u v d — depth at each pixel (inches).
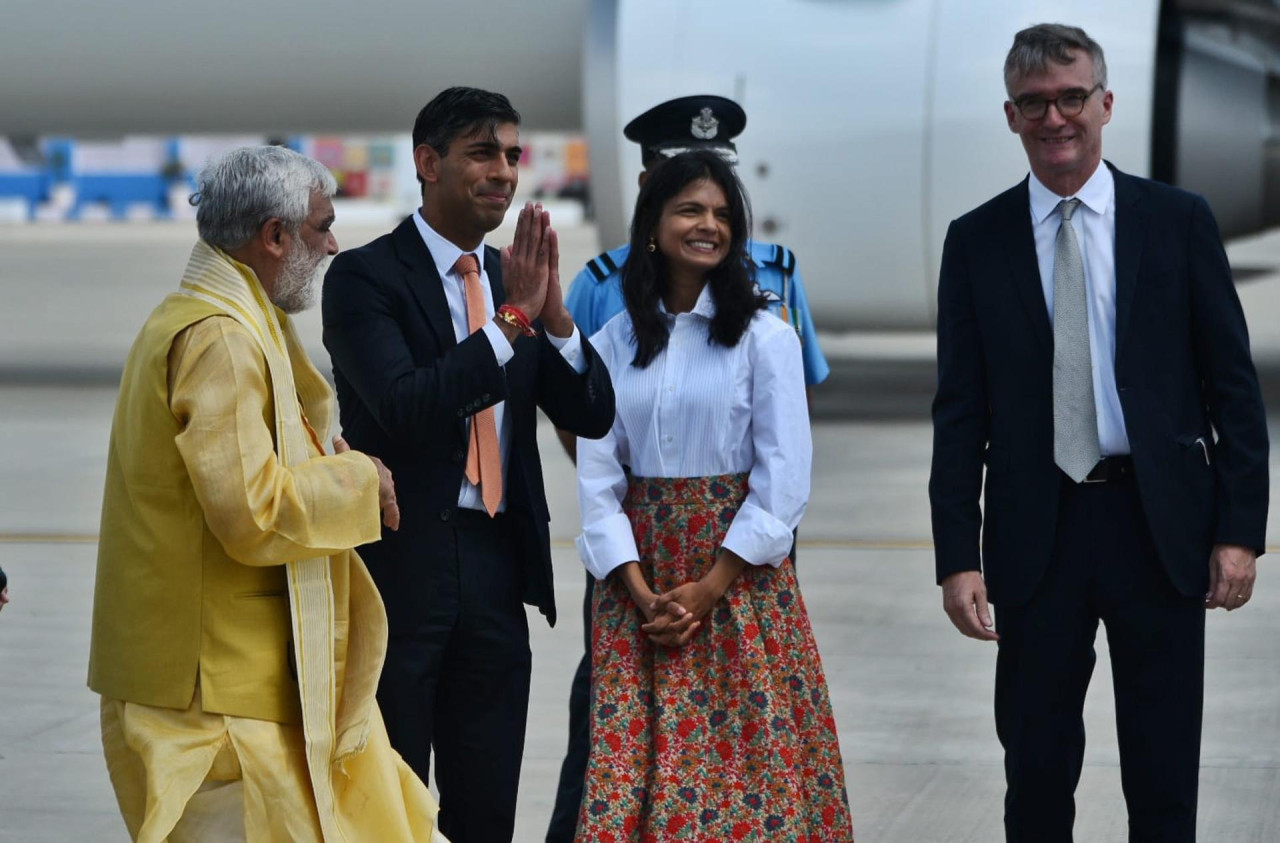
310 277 304.0
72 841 451.5
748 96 1187.9
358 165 6387.8
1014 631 368.8
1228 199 1240.2
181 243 4215.1
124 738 301.0
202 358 285.1
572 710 438.9
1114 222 360.8
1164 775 362.9
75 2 1378.0
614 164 1237.1
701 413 369.7
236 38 1370.6
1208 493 358.9
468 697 370.9
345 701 307.1
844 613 705.0
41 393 1465.3
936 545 374.6
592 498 374.6
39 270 3152.1
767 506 364.5
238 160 295.4
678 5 1207.6
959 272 374.9
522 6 1339.8
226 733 291.7
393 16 1354.6
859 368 1695.4
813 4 1180.5
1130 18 1166.3
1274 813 465.7
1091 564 359.3
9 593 746.8
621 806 357.4
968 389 375.2
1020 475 363.6
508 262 344.2
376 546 363.9
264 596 297.3
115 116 1430.9
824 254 1201.4
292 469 292.2
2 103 1429.6
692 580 367.2
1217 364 357.4
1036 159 359.9
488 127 359.6
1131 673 363.3
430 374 340.5
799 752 363.6
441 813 381.1
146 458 290.5
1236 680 598.2
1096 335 359.6
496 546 371.2
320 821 293.9
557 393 369.4
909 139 1165.1
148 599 292.8
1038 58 353.1
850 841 369.1
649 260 375.9
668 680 364.5
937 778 498.6
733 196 370.3
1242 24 1219.9
